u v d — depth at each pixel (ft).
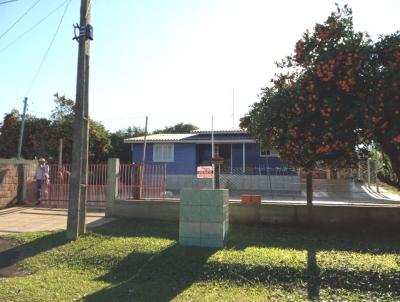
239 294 21.61
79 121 33.76
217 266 25.44
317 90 28.94
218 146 104.22
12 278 24.30
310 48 30.55
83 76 34.17
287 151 30.81
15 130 122.21
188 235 30.25
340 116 28.43
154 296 21.25
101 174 48.75
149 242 30.89
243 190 91.45
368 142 30.66
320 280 23.41
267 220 38.11
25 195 53.16
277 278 23.84
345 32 29.76
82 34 34.12
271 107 30.91
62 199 51.26
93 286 22.80
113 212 41.81
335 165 31.48
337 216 36.70
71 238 32.45
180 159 102.42
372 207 36.11
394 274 23.61
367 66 28.94
